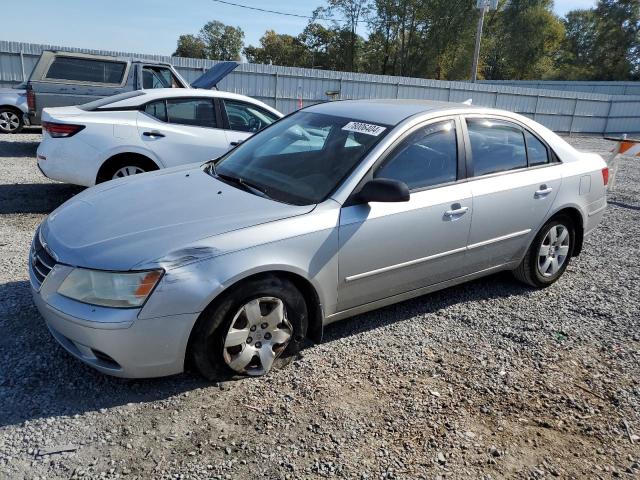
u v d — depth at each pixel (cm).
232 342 297
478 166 404
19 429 261
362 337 371
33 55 1702
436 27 5353
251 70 2045
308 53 6222
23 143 1169
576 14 6388
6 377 300
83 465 242
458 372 335
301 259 310
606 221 754
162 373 286
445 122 391
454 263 396
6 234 547
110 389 296
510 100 2628
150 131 644
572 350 371
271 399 296
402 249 357
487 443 272
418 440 271
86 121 621
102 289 271
